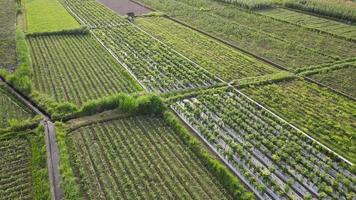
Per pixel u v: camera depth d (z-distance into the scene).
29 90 30.25
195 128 26.41
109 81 32.84
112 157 23.42
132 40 41.75
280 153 23.70
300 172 22.45
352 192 20.97
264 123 27.08
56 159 22.92
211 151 24.22
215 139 25.22
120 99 28.12
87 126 26.30
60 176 21.56
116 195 20.55
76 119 27.09
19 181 21.38
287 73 34.41
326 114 28.38
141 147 24.41
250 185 21.52
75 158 23.14
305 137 25.48
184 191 20.81
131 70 34.94
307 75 34.44
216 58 37.72
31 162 22.84
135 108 27.48
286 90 31.70
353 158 23.66
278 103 29.78
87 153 23.69
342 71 35.34
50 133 25.30
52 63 36.16
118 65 35.78
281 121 27.17
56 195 20.36
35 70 34.69
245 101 29.89
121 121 26.97
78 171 22.22
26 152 23.72
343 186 21.66
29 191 20.75
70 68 35.19
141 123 26.81
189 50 39.53
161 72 34.78
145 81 32.69
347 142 25.14
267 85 32.50
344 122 27.38
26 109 28.25
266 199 20.66
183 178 21.75
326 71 35.19
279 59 37.69
